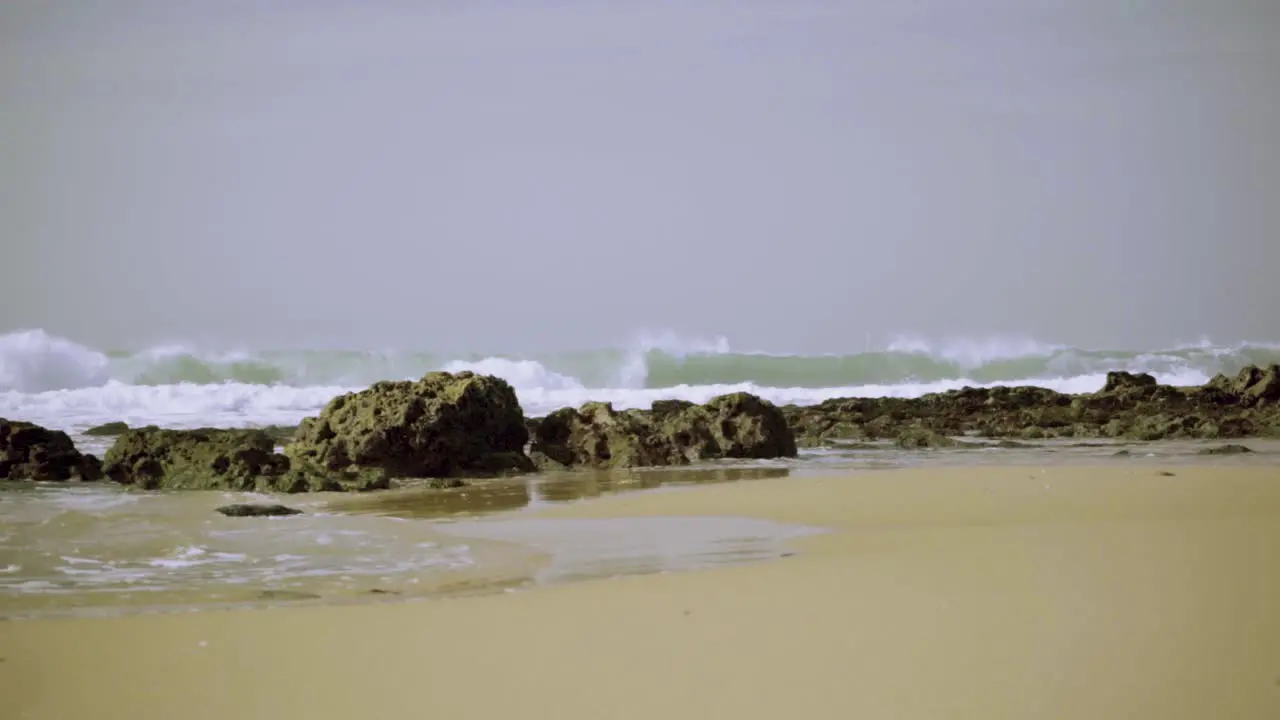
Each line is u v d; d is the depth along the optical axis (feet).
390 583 28.50
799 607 23.72
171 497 47.01
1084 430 82.89
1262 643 19.90
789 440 68.28
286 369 137.08
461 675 19.67
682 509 42.42
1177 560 26.94
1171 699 17.44
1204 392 94.79
